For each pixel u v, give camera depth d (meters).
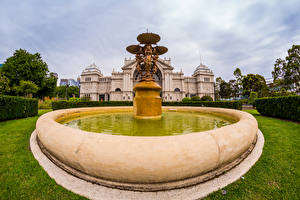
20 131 4.41
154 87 4.58
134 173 1.44
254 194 1.65
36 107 8.41
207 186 1.68
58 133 1.94
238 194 1.64
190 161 1.50
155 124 3.66
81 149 1.61
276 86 27.86
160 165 1.42
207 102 14.48
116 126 3.42
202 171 1.61
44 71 31.34
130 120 4.36
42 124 2.48
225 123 3.90
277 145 3.18
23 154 2.73
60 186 1.77
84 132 1.80
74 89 70.75
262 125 5.53
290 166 2.24
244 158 2.39
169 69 45.97
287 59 24.23
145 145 1.48
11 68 27.44
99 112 7.20
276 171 2.10
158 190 1.56
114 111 7.89
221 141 1.73
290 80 23.72
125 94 44.00
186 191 1.58
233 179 1.84
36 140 3.30
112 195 1.53
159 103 4.81
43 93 33.34
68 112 5.29
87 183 1.71
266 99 8.33
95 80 50.72
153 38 4.86
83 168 1.63
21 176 2.02
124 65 48.72
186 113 6.54
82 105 14.30
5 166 2.29
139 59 5.42
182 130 3.02
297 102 6.18
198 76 52.16
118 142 1.53
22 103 7.21
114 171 1.48
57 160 2.20
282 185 1.80
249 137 2.16
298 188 1.74
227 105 12.06
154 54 5.41
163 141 1.53
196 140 1.60
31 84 24.75
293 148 2.99
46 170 2.07
